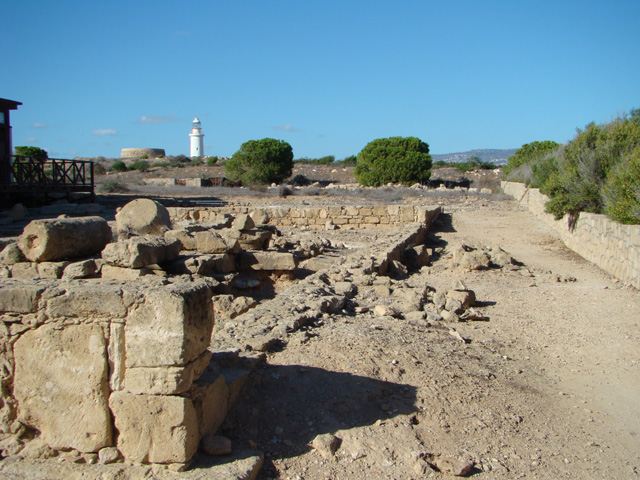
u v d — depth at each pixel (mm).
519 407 4750
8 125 22828
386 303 8094
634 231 10523
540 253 15281
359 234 18312
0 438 3576
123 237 7855
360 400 4430
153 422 3322
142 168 57125
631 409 4961
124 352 3340
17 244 6082
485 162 57062
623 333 7285
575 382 5555
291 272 10070
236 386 4207
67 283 3596
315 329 6211
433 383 4922
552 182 17031
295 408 4242
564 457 4016
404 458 3779
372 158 40562
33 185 22844
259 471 3541
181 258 8250
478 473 3725
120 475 3287
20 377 3521
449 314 7582
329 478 3537
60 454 3498
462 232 19469
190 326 3340
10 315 3473
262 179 42438
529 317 8078
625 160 13875
